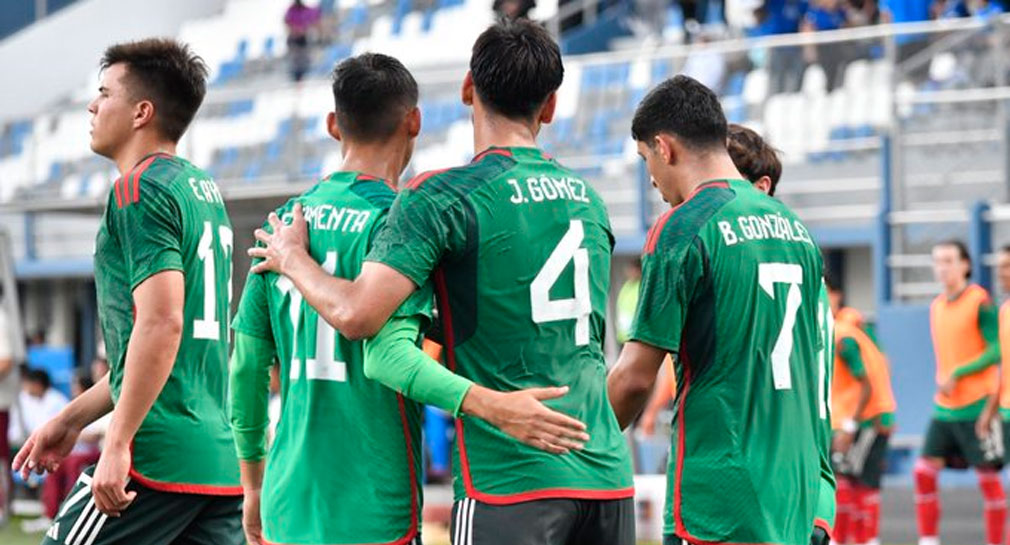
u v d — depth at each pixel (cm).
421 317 1588
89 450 5272
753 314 1709
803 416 1744
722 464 1697
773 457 1708
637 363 1712
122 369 1852
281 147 5988
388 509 1672
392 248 1570
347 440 1680
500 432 1603
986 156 5512
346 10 8919
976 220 5375
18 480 6131
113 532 1855
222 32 9219
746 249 1711
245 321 1755
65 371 7619
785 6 7275
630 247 5925
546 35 1666
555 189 1648
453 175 1614
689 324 1716
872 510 4025
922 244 5575
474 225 1603
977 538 4419
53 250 8450
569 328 1638
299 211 1720
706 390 1709
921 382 5484
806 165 5878
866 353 3988
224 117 6141
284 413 1722
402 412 1681
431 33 8569
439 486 5278
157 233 1822
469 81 1684
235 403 1783
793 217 1780
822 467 1881
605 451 1638
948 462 4169
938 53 5612
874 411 4000
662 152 1767
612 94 6053
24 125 6638
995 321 4122
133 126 1906
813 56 5825
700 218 1712
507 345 1612
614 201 6059
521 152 1647
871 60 5728
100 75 1939
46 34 9181
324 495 1678
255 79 8919
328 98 5900
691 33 7619
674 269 1698
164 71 1909
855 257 6688
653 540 3766
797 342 1744
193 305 1877
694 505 1709
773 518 1700
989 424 4038
